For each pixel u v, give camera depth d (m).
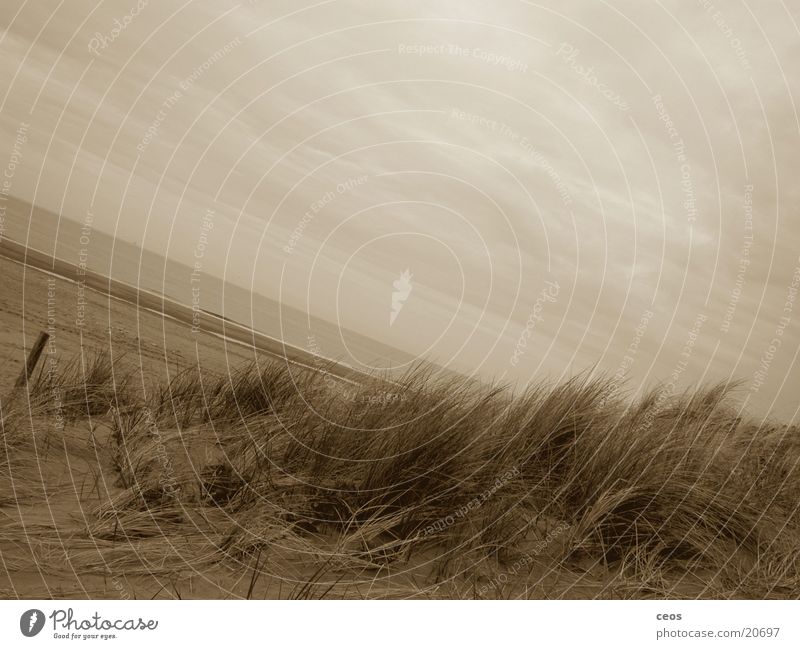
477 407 3.59
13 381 4.25
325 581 2.54
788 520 3.49
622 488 3.18
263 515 2.84
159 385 4.65
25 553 2.38
